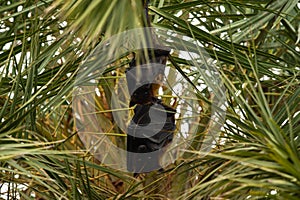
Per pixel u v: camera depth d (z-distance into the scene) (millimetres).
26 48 4453
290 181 3873
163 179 4301
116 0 3939
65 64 4312
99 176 4500
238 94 4289
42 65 4430
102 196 4492
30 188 4434
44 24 4391
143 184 4402
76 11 3969
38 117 4383
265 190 4074
